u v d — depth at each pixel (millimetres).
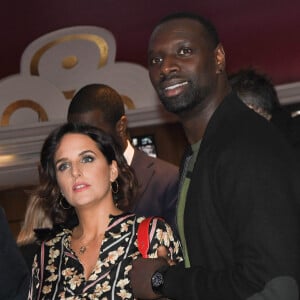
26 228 2961
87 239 2590
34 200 2971
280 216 1882
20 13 6992
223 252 2043
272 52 7258
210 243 2070
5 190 8320
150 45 2342
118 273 2451
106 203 2623
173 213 3141
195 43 2281
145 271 2195
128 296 2418
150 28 7156
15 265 2703
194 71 2268
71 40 7262
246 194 1921
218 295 1961
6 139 7414
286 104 7355
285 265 1853
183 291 2057
